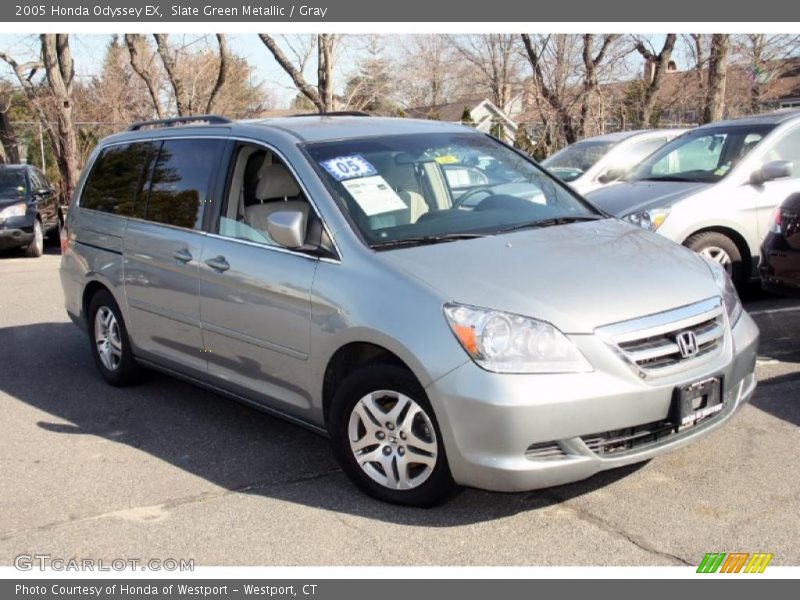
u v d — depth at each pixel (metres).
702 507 4.03
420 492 4.02
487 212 4.86
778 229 6.39
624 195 8.25
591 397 3.64
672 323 3.87
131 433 5.42
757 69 25.55
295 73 19.50
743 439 4.77
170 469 4.80
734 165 7.93
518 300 3.80
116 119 30.53
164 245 5.45
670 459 4.56
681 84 25.75
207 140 5.46
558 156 12.45
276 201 4.88
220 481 4.61
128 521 4.17
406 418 3.99
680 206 7.62
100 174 6.52
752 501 4.06
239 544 3.90
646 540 3.77
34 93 24.83
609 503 4.12
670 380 3.80
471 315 3.76
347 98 26.12
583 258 4.22
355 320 4.08
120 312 6.08
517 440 3.63
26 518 4.24
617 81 25.00
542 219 4.88
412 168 4.95
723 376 4.00
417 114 43.38
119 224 5.98
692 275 4.22
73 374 6.83
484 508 4.13
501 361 3.66
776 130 8.03
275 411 4.80
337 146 4.93
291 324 4.46
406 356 3.86
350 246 4.31
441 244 4.35
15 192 14.88
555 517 4.01
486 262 4.12
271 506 4.27
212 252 5.04
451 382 3.71
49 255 15.24
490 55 35.41
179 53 25.25
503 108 33.25
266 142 4.99
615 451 3.80
